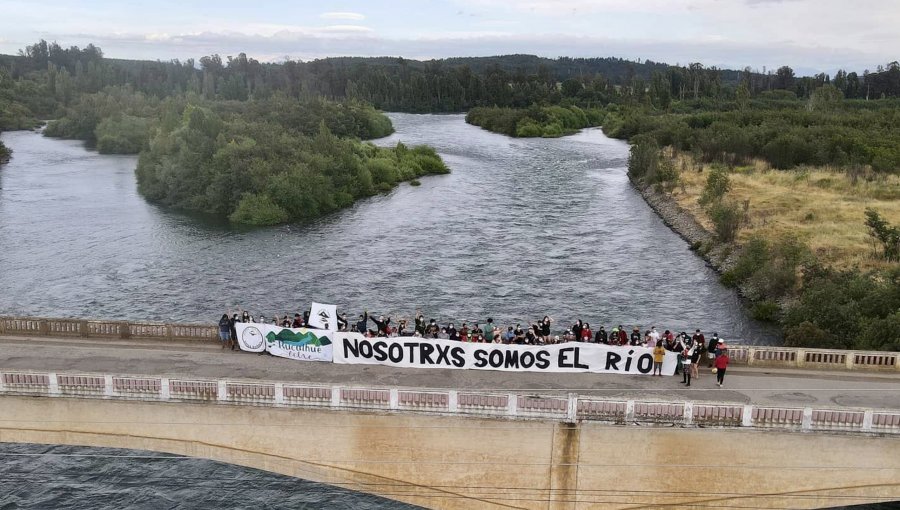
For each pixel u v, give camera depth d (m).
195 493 39.38
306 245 88.75
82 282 72.44
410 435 31.14
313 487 40.28
